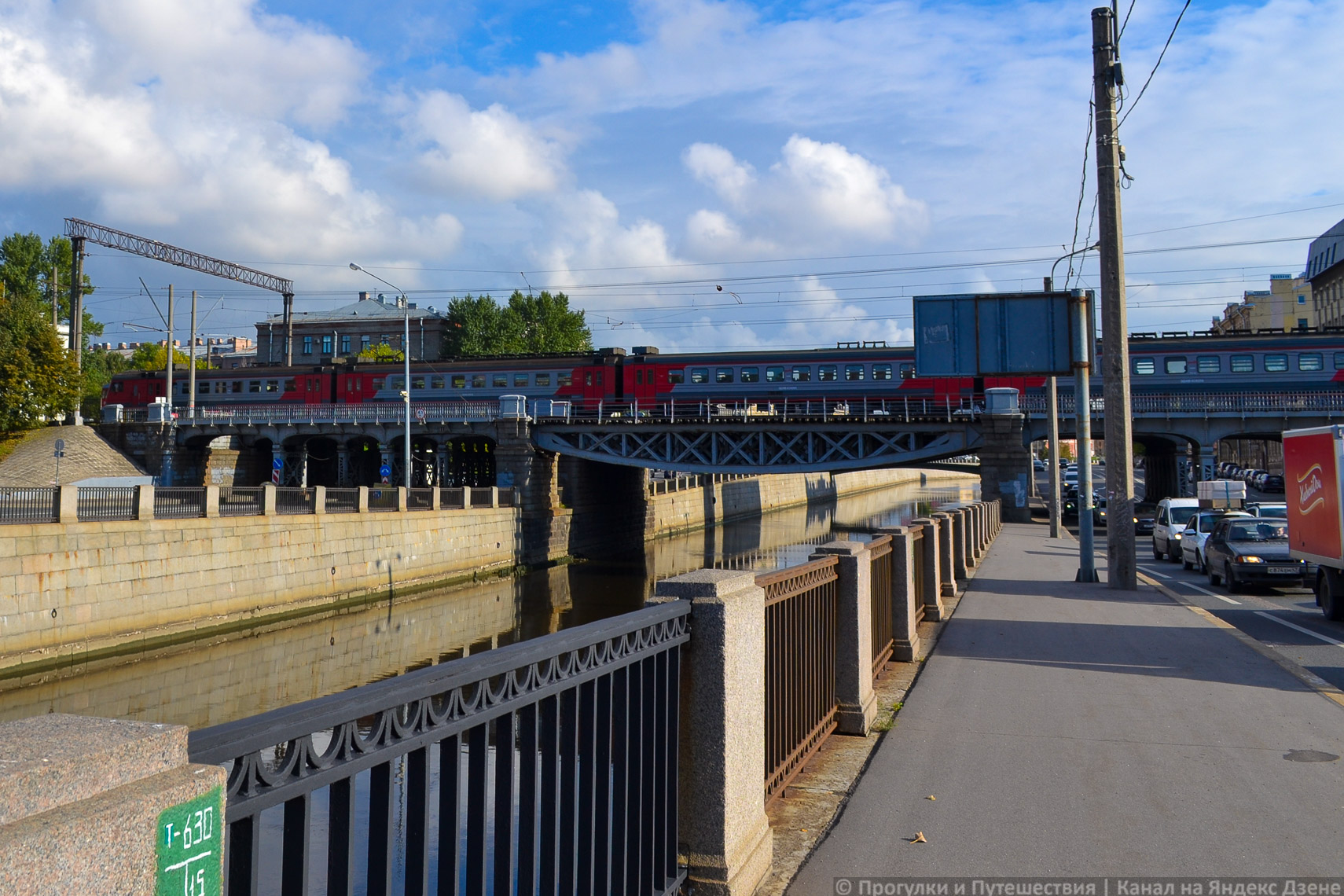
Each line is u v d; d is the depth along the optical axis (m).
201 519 29.53
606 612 38.12
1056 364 22.47
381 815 2.58
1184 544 27.23
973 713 8.41
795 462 49.47
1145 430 48.44
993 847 5.25
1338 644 13.61
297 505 34.47
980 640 12.36
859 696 7.77
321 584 34.91
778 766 5.85
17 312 58.44
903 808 5.90
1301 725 7.95
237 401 68.19
